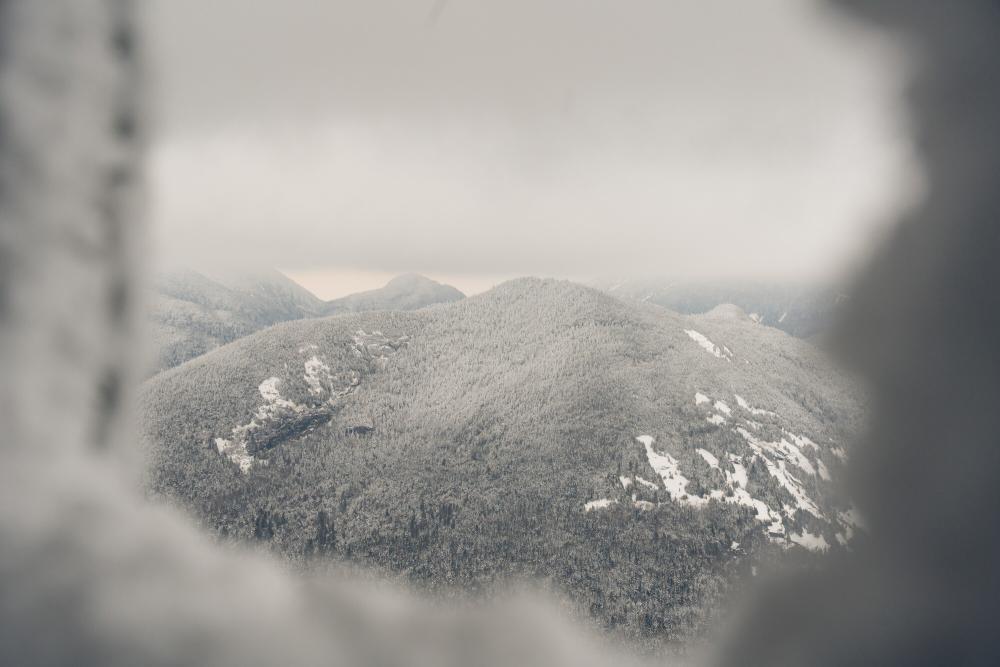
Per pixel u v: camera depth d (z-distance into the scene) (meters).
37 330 2.05
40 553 1.95
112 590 2.00
